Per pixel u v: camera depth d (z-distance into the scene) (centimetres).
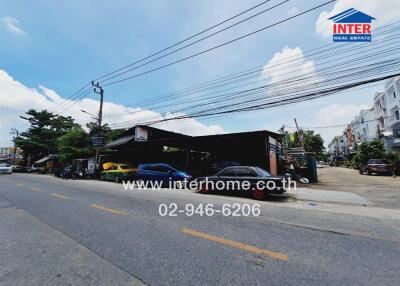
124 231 482
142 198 905
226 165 1527
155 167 1402
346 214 630
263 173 945
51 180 1966
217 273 302
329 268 313
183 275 297
